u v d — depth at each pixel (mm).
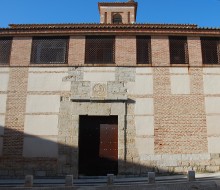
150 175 10367
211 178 10945
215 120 13172
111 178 10383
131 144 12805
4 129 12953
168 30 14016
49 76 13602
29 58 13867
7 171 12516
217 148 12883
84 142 13125
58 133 12883
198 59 13938
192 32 14047
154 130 12969
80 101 13234
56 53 13992
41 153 12688
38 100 13289
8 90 13438
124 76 13602
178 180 10977
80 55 13883
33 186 10328
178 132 12977
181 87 13523
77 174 12438
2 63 13828
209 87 13570
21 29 13930
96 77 13578
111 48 14062
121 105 13203
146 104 13266
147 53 14008
